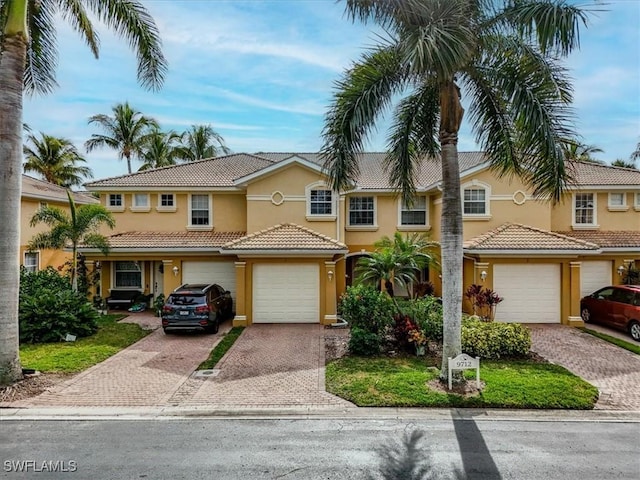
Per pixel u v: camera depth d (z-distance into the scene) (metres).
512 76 9.02
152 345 13.32
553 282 16.69
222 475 5.78
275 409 8.28
